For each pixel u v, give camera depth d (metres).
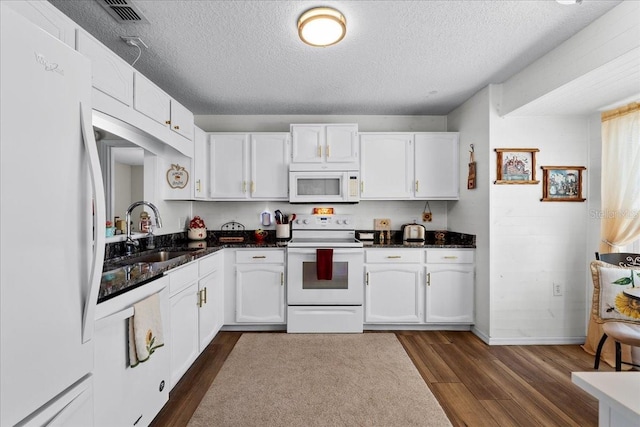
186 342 2.06
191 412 1.73
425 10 1.63
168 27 1.78
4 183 0.70
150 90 2.00
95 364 1.16
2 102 0.69
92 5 1.58
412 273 2.91
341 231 3.30
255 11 1.64
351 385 1.99
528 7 1.61
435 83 2.61
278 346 2.57
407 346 2.61
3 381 0.70
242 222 3.48
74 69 0.90
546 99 2.22
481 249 2.77
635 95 2.15
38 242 0.78
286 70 2.35
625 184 2.26
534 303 2.64
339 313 2.86
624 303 1.99
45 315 0.81
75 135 0.91
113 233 2.22
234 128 3.49
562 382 2.04
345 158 3.12
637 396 0.59
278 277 2.89
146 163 2.69
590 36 1.76
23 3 1.06
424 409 1.75
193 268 2.18
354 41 1.93
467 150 3.00
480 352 2.49
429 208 3.51
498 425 1.63
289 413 1.71
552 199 2.62
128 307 1.36
